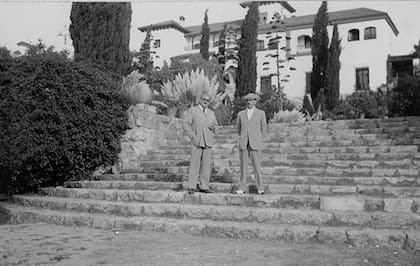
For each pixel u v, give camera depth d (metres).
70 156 9.23
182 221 6.18
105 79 10.67
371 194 6.71
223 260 4.42
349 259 4.39
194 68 20.47
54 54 10.70
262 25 37.19
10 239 5.65
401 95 21.42
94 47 13.62
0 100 9.02
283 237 5.39
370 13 31.89
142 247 5.09
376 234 4.96
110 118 10.27
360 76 31.52
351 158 8.90
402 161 8.09
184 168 9.43
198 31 43.25
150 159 10.65
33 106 8.85
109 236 5.80
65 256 4.68
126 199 7.63
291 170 8.46
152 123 11.23
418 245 4.71
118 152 10.62
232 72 28.97
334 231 5.19
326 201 6.20
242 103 18.69
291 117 16.72
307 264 4.21
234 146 10.88
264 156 9.59
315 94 29.02
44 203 7.86
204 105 7.57
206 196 7.01
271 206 6.52
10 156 8.64
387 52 30.84
